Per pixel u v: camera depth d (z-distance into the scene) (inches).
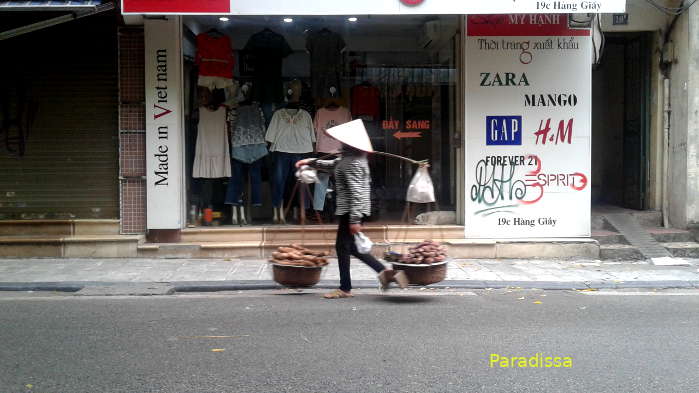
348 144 268.2
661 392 173.5
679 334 229.5
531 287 315.3
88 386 175.6
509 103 384.5
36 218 389.7
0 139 388.5
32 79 386.0
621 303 281.3
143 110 379.6
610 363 197.2
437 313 259.6
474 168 386.0
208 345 214.1
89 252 374.9
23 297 292.7
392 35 410.3
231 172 404.2
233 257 378.9
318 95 413.1
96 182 388.5
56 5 344.5
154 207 379.9
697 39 401.4
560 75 383.6
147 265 356.8
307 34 410.6
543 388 176.1
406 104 412.2
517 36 381.7
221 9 341.7
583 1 344.2
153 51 374.0
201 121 400.8
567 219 388.2
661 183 431.2
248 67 406.0
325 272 345.4
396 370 189.8
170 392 171.8
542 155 386.0
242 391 172.7
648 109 438.3
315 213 408.5
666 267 364.8
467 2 344.5
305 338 222.2
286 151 408.8
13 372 186.7
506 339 222.1
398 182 410.9
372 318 250.4
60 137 387.5
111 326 237.9
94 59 384.8
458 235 390.0
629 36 446.3
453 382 180.4
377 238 391.9
